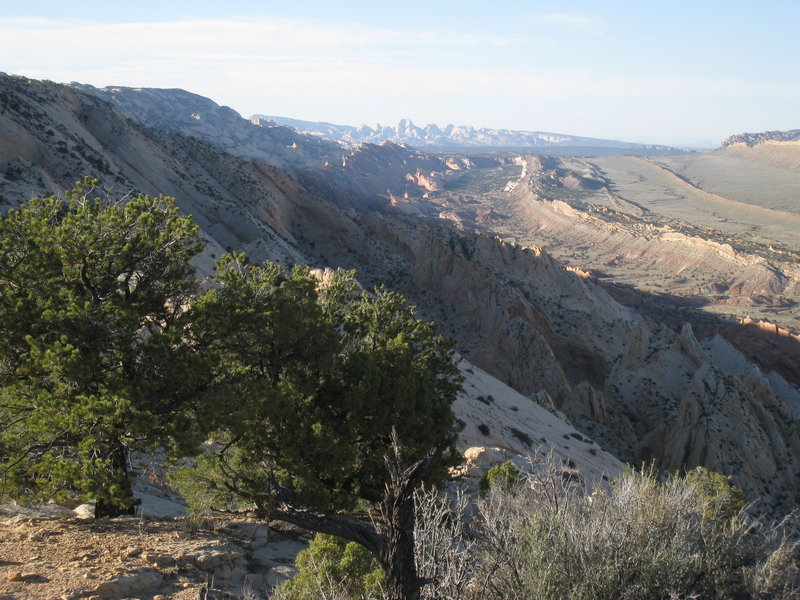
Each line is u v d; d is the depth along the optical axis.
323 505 17.77
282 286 19.20
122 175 73.38
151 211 17.98
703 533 11.52
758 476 55.19
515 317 78.75
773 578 10.84
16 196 45.50
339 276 23.53
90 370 14.52
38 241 16.34
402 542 8.46
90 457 15.45
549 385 70.69
